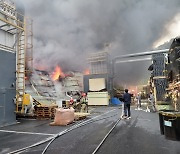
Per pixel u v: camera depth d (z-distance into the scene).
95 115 11.93
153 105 13.68
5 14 9.95
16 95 9.73
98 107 20.06
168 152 4.25
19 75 11.11
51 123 8.23
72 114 8.78
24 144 5.09
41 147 4.80
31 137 5.92
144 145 4.84
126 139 5.49
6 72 8.98
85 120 9.59
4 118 8.48
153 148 4.57
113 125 7.95
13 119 9.06
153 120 9.20
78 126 7.73
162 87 13.55
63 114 8.16
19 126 8.04
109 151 4.39
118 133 6.34
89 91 23.67
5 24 9.38
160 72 13.98
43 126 7.94
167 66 9.52
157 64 14.20
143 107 17.94
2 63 8.77
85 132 6.60
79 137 5.84
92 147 4.72
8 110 8.80
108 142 5.20
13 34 10.68
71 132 6.63
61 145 4.96
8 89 8.98
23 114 10.65
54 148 4.70
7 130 7.15
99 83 23.31
